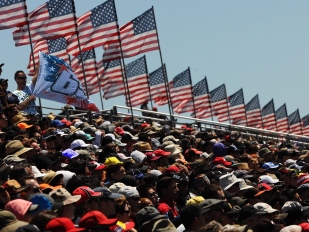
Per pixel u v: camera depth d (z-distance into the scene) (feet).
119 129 222.07
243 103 426.51
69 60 277.03
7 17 242.17
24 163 127.13
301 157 243.19
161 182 139.95
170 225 109.70
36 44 272.51
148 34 303.89
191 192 150.82
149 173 153.38
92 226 103.81
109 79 304.30
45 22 256.32
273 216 137.80
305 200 157.28
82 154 161.79
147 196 134.62
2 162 126.93
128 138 196.85
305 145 388.16
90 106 221.66
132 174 151.64
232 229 102.27
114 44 285.02
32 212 105.29
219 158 187.21
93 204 119.44
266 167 205.57
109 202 120.47
